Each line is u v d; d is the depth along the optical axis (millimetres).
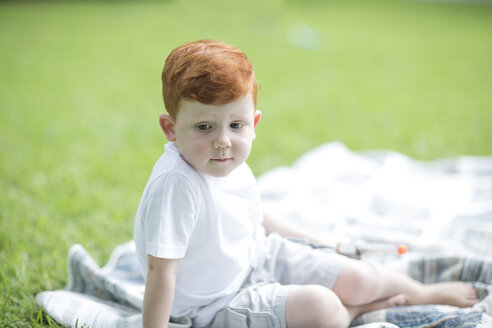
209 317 1996
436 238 2797
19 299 2336
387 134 4953
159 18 12461
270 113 5652
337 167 3783
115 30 10961
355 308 2141
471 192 3350
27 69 7648
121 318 2039
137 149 4543
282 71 7777
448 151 4438
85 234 3023
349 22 12773
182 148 1802
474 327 1933
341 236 2750
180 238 1788
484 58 8703
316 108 5895
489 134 4867
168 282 1784
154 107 5930
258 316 1911
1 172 3908
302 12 13969
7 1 14477
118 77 7344
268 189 3449
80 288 2434
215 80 1688
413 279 2508
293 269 2131
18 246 2826
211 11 11875
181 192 1795
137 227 1908
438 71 7840
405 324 2082
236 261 1947
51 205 3361
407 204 3234
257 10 11750
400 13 14586
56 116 5516
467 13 14531
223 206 1895
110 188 3713
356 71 7867
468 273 2459
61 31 10742
